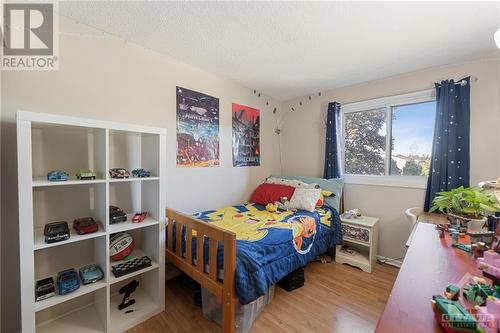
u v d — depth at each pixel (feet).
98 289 5.27
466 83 6.96
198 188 8.23
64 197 5.40
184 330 5.23
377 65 7.66
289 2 4.69
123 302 5.74
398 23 5.33
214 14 5.10
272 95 11.07
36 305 4.11
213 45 6.49
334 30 5.66
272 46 6.49
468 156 6.91
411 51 6.67
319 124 10.55
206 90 8.33
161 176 5.83
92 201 5.76
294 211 8.28
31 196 3.98
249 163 10.22
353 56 7.04
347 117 9.96
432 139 7.77
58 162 5.27
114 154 6.17
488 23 5.25
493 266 2.74
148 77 6.74
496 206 3.98
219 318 5.40
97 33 5.76
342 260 8.59
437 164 7.32
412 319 2.13
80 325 5.11
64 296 4.42
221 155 9.01
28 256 3.97
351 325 5.39
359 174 9.62
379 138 9.07
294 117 11.43
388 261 8.57
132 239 6.01
